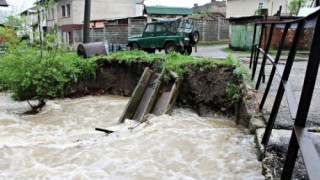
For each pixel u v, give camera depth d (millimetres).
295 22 2943
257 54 6363
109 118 6844
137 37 14547
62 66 7844
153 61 8484
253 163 3691
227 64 7070
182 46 13117
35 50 7324
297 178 2787
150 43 13992
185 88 7355
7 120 6512
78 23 27500
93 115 7090
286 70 2961
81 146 4570
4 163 3979
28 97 7711
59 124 6461
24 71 7172
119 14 29469
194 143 4539
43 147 4523
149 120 5875
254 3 31375
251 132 4391
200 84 7148
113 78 9125
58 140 5145
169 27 13391
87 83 9117
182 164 3920
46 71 7352
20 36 7215
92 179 3535
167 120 5793
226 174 3576
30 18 7598
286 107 4844
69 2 27594
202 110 6883
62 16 29406
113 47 14398
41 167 3828
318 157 1736
